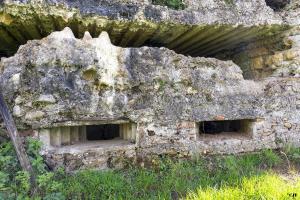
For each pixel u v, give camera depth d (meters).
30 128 4.20
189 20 5.09
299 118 5.54
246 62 7.08
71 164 4.27
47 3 4.30
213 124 6.39
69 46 4.22
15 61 4.15
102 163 4.41
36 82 4.14
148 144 4.63
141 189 3.95
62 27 5.04
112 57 4.42
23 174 3.57
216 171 4.52
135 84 4.54
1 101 3.80
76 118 4.29
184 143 4.80
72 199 3.64
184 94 4.83
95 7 4.62
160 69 4.68
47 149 4.22
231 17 5.32
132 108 4.55
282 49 6.18
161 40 6.06
